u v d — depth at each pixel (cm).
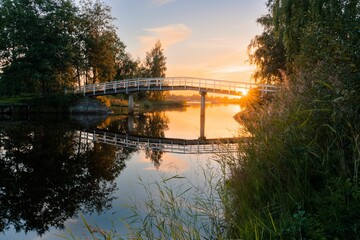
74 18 2773
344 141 283
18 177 632
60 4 2658
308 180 282
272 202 287
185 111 3388
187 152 936
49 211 438
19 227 385
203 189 464
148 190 499
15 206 461
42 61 2362
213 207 360
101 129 1603
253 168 362
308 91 368
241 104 1708
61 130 1455
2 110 2266
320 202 246
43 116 2219
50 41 2514
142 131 1567
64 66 2562
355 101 266
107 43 3250
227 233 294
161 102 5019
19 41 2356
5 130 1379
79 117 2292
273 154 340
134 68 4341
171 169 653
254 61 2058
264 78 2012
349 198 232
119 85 2550
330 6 576
